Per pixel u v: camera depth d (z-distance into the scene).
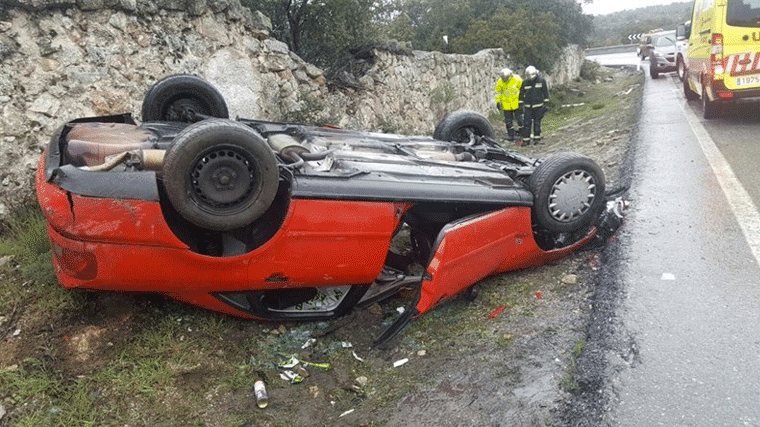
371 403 3.16
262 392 3.22
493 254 4.05
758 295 3.53
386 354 3.64
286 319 3.87
